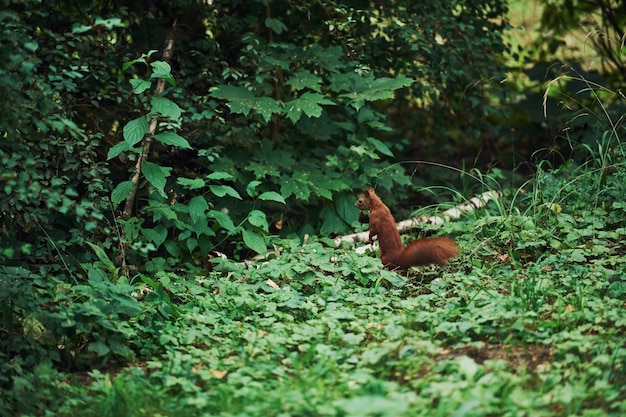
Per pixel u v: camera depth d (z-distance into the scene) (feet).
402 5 27.99
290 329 17.90
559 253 21.88
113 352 17.56
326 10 26.22
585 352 15.64
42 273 18.28
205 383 15.76
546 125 33.94
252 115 25.54
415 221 25.84
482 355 15.90
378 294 19.97
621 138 28.86
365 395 13.58
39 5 23.47
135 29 26.45
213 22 25.96
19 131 18.42
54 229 22.59
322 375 15.03
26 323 17.17
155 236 22.62
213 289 21.11
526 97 34.37
